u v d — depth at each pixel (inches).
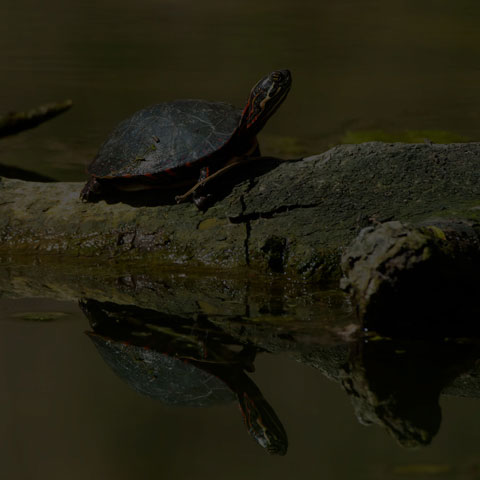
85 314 323.3
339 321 301.3
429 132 579.8
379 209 347.6
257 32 1227.2
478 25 1248.2
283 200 362.0
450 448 222.5
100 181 381.7
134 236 374.9
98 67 946.1
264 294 338.3
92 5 1503.4
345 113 713.0
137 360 285.9
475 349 276.7
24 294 346.3
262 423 243.1
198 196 369.4
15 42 1115.9
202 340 297.0
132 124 381.7
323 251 342.0
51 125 689.6
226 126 365.1
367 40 1147.3
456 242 287.6
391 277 269.3
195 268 360.2
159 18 1362.0
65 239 382.9
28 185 413.7
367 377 264.8
